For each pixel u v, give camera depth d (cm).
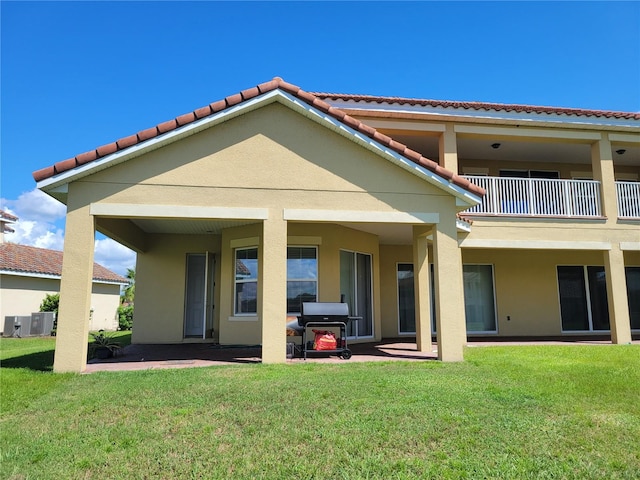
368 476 349
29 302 2225
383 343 1270
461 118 1214
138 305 1329
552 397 567
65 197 835
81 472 358
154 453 392
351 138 878
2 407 532
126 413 502
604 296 1539
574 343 1217
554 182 1276
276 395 565
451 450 399
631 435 438
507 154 1481
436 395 569
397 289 1511
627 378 687
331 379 659
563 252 1527
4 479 346
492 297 1494
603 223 1245
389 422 465
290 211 849
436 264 891
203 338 1333
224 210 830
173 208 814
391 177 891
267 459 380
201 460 379
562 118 1245
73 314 756
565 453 395
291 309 1158
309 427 451
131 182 809
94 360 927
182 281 1355
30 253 2520
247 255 1229
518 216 1206
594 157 1300
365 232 1311
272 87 857
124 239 1103
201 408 514
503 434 437
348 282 1262
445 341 865
